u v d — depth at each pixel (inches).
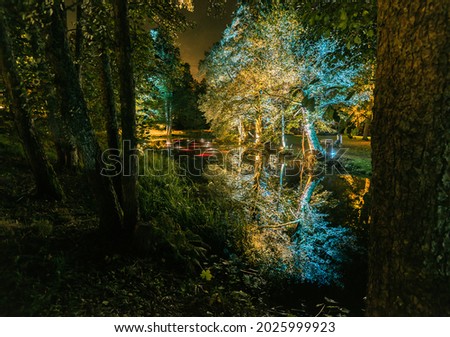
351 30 150.9
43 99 186.4
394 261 57.6
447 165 51.4
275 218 334.0
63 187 282.7
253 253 246.4
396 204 56.9
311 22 149.1
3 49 187.5
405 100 54.7
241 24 629.9
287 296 205.3
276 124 674.8
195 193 384.5
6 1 129.0
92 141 169.6
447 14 49.4
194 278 181.6
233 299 170.6
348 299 208.4
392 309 57.4
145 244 179.6
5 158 323.6
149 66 243.6
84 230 192.7
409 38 53.6
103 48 169.6
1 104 241.3
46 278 135.0
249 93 608.1
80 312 117.3
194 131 1727.4
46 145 438.0
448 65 49.7
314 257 258.7
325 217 358.0
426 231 53.6
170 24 229.6
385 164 58.8
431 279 53.6
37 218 200.8
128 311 129.9
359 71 287.6
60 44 147.4
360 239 304.7
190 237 228.8
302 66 499.2
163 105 1274.6
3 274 128.3
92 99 285.9
